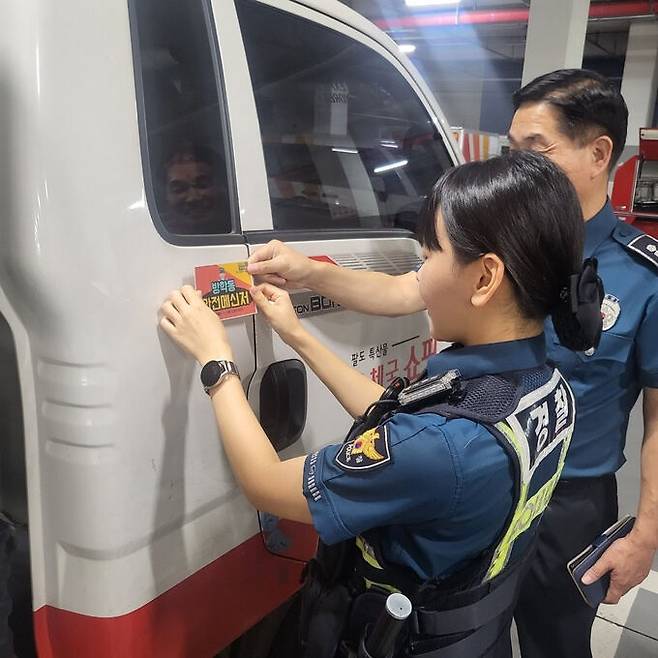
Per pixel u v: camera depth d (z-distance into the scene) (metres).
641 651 2.21
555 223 0.82
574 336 0.88
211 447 1.15
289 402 1.28
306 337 1.20
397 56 1.89
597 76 1.30
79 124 0.90
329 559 0.97
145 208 1.00
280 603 1.41
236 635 1.29
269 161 1.39
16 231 0.87
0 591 0.92
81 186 0.90
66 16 0.89
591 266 0.86
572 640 1.52
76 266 0.90
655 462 1.32
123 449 0.98
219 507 1.19
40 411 0.97
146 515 1.04
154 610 1.09
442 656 0.91
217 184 1.19
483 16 9.55
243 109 1.24
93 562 1.00
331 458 0.87
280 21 1.40
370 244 1.61
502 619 0.99
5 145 0.87
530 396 0.86
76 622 1.03
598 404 1.35
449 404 0.84
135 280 0.98
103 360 0.94
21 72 0.85
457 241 0.84
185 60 1.14
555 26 4.75
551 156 1.30
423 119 2.06
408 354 1.74
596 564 1.28
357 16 1.70
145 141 1.01
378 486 0.82
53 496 0.99
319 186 1.58
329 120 1.65
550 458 0.93
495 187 0.82
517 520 0.88
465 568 0.89
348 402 1.19
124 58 0.98
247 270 1.18
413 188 2.04
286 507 0.92
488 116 13.87
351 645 0.95
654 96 10.44
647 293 1.29
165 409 1.05
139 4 1.04
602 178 1.33
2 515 0.98
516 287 0.85
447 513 0.81
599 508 1.44
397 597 0.83
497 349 0.87
